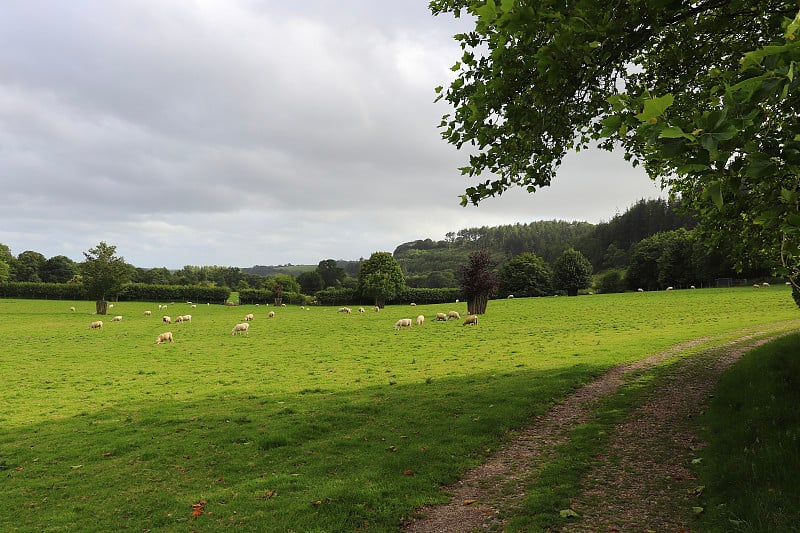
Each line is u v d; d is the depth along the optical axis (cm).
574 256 9569
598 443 985
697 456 847
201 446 1162
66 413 1634
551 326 3797
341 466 962
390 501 775
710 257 8000
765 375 1120
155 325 4969
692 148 284
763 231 1004
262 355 2898
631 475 807
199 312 7025
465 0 815
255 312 7056
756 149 294
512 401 1374
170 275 14838
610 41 525
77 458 1130
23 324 5153
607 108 766
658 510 672
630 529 629
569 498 743
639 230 14250
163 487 920
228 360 2744
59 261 13612
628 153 868
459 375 1944
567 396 1412
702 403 1173
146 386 2077
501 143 707
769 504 585
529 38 462
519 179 802
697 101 796
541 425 1167
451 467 920
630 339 2659
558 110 688
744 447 775
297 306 8844
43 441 1291
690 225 12706
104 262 6462
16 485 969
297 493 832
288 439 1160
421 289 9262
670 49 855
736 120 257
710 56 827
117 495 892
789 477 628
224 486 906
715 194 273
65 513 820
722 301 4884
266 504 792
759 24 746
